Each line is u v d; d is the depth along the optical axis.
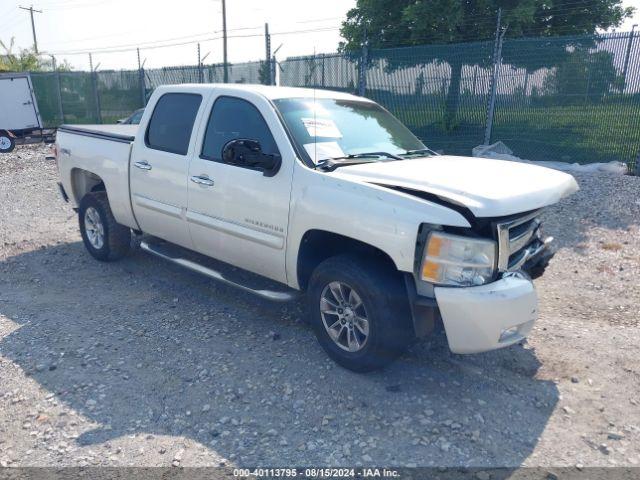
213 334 4.60
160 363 4.14
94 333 4.62
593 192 8.96
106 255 6.21
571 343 4.44
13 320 4.89
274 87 4.97
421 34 17.44
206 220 4.77
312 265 4.22
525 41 11.27
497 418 3.50
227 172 4.53
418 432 3.35
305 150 4.20
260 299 5.32
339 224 3.75
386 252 3.51
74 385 3.84
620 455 3.17
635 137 10.42
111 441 3.27
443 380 3.91
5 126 18.14
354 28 19.23
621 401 3.69
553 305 5.22
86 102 22.48
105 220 6.06
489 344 3.42
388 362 3.80
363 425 3.41
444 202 3.49
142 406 3.61
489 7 16.72
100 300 5.33
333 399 3.67
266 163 4.17
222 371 4.02
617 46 10.35
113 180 5.76
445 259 3.39
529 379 3.94
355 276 3.69
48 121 24.00
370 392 3.75
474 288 3.38
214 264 5.70
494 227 3.45
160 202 5.25
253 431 3.36
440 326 4.00
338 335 3.98
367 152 4.52
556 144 11.30
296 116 4.45
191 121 5.01
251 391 3.77
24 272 6.14
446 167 4.09
